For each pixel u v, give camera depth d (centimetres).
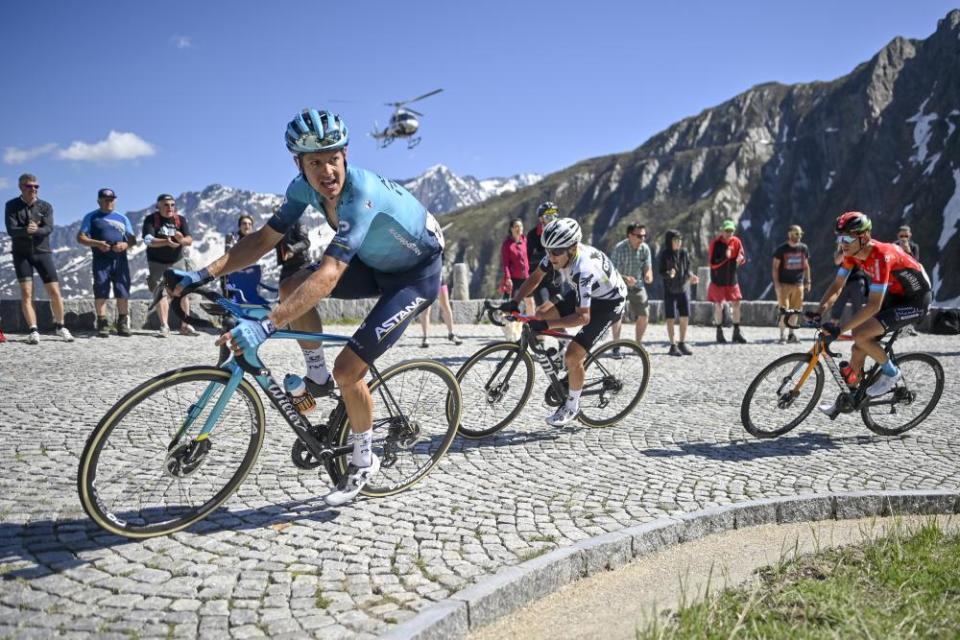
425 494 381
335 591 266
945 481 421
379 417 385
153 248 1047
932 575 278
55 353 844
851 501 381
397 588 269
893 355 536
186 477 347
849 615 243
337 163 308
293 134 298
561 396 522
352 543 311
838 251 534
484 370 498
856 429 554
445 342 1091
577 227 482
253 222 1037
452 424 417
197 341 1001
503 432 519
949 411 613
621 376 548
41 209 946
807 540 346
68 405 548
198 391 323
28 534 304
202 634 233
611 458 459
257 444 345
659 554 328
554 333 515
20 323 1112
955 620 241
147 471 333
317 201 334
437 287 373
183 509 332
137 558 288
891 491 391
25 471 385
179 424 321
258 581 272
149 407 317
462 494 382
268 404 568
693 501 377
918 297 523
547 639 251
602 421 544
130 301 1155
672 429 541
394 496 377
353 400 346
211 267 327
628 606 275
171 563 285
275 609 251
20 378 662
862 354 536
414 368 396
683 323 978
